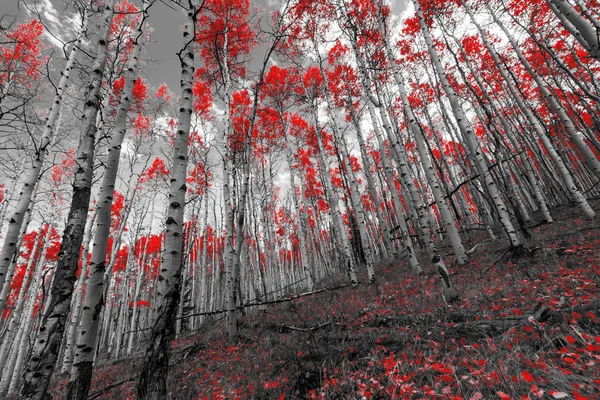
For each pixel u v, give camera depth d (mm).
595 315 2498
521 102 10977
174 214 3117
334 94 13797
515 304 3578
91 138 3562
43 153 5445
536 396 1687
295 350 4172
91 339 2855
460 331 3119
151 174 16875
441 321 3711
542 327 2506
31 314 10562
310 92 13531
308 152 19297
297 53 11328
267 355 4586
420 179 17391
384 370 2824
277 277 14312
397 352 3223
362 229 9383
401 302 5312
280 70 13500
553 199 17578
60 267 2977
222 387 3783
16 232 4734
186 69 3691
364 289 7992
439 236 17406
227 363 4898
